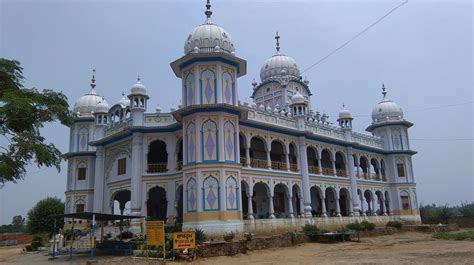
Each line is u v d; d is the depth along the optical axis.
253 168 27.72
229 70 25.48
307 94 42.12
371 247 22.94
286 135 31.28
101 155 30.80
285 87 39.38
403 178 42.31
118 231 26.33
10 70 14.26
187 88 25.39
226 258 18.16
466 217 48.06
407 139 43.72
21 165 13.02
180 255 17.42
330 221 32.53
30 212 44.16
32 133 13.20
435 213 47.91
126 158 28.56
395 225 36.34
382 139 43.31
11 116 12.64
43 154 12.93
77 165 33.62
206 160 23.28
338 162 39.72
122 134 28.03
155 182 26.52
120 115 31.16
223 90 24.72
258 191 31.17
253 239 21.53
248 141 27.88
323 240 26.50
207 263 16.47
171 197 26.16
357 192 37.09
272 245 22.50
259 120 28.80
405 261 16.03
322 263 15.98
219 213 22.50
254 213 30.56
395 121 42.97
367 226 32.00
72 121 14.65
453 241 26.95
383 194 41.16
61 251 24.06
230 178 23.52
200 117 23.91
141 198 26.20
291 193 30.25
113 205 29.56
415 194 42.53
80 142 34.12
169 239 18.98
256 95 42.22
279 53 42.78
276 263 16.30
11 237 43.28
